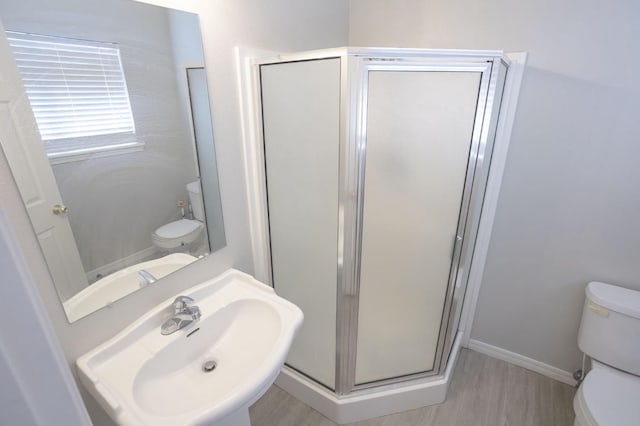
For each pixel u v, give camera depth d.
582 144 1.49
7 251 0.27
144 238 1.08
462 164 1.29
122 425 0.79
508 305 1.90
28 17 0.74
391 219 1.33
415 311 1.55
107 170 0.95
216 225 1.33
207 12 1.10
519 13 1.44
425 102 1.18
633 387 1.33
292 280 1.60
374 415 1.66
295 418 1.67
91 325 0.96
